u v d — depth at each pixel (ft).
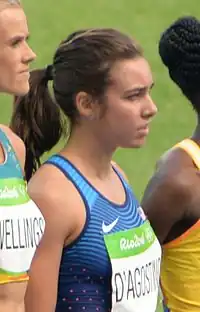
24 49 31.42
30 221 31.01
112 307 32.17
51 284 31.76
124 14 130.72
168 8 131.85
